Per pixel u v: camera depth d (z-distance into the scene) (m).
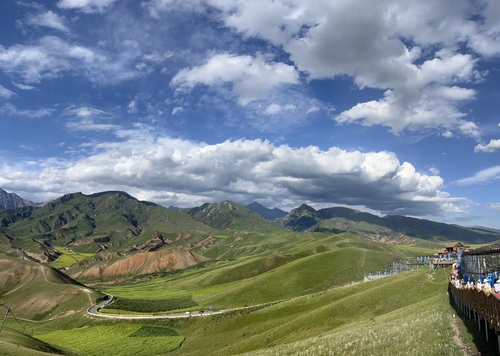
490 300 23.72
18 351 66.75
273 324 90.56
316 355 41.41
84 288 199.88
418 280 74.50
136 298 192.38
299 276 164.62
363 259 177.62
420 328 36.94
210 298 164.50
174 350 102.19
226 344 92.06
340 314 74.44
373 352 34.56
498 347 24.52
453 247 105.44
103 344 112.50
